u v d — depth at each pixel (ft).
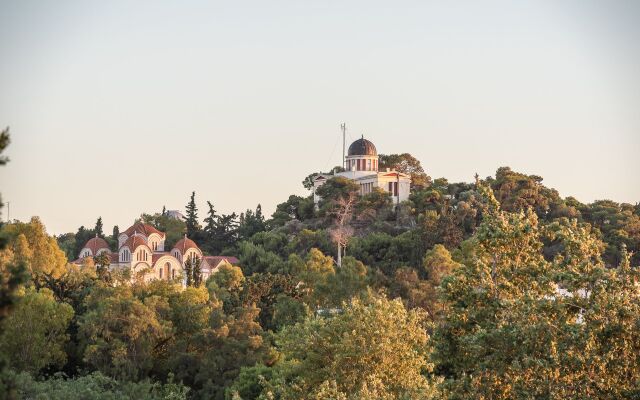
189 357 438.40
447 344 233.55
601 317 208.23
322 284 542.57
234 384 396.98
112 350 434.30
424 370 327.26
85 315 463.42
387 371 282.36
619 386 204.95
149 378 425.69
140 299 502.38
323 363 295.89
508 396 218.79
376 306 295.48
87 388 357.61
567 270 222.07
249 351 429.38
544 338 210.38
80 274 588.91
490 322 222.07
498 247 239.71
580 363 202.49
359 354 278.46
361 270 583.17
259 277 590.96
